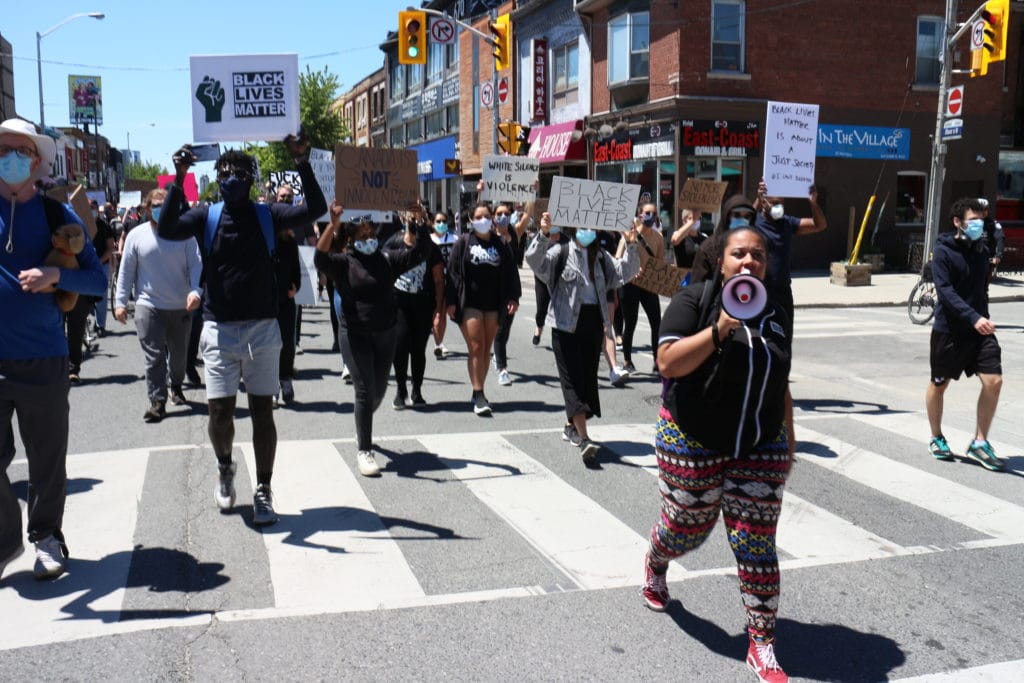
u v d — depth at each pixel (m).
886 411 8.58
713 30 23.39
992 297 19.72
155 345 7.85
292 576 4.48
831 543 5.08
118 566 4.58
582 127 28.06
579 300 6.58
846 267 21.33
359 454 6.33
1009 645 3.88
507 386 9.71
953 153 25.98
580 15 27.64
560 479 6.20
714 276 3.51
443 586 4.39
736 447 3.48
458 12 38.97
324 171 11.20
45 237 4.24
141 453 6.74
